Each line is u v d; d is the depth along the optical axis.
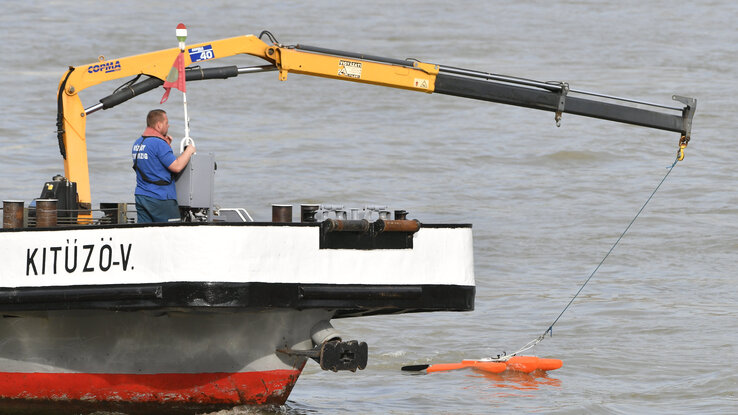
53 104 130.75
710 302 59.44
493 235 78.19
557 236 78.12
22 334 36.06
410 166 102.88
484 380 43.84
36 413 37.16
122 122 119.88
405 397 40.94
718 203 90.12
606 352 48.44
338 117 127.69
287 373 35.66
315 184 93.94
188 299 30.73
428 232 34.00
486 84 41.34
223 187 91.62
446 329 53.16
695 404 39.88
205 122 122.94
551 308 57.97
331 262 32.44
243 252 31.14
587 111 41.97
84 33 187.88
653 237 77.94
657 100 145.00
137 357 35.53
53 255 32.66
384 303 33.12
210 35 192.38
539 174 101.31
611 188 95.81
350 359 34.22
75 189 37.59
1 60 163.25
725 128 125.88
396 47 186.12
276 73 156.50
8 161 97.56
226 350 35.19
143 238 31.41
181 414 36.50
